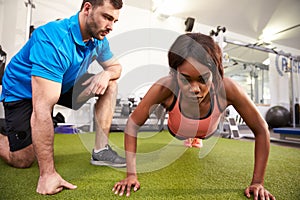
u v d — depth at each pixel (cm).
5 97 94
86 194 64
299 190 69
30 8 255
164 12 377
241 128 354
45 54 68
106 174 84
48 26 76
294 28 441
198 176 82
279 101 486
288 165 104
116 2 79
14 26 279
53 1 304
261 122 67
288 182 77
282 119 418
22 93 89
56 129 235
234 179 79
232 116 282
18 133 88
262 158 66
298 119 431
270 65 486
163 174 85
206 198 61
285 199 62
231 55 499
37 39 72
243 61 464
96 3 78
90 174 84
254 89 473
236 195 64
